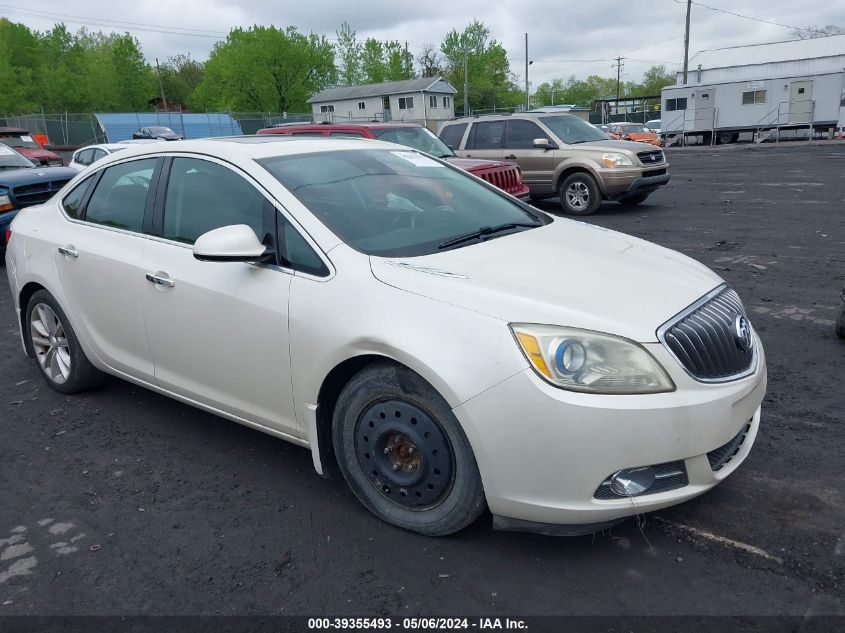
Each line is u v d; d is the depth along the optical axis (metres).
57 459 4.02
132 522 3.35
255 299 3.32
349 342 2.96
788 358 5.00
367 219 3.46
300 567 2.94
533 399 2.59
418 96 66.12
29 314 4.92
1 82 66.75
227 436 4.20
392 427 2.99
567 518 2.66
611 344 2.64
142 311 3.92
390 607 2.68
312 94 73.88
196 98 74.25
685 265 3.46
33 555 3.13
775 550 2.87
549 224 4.03
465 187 4.26
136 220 4.09
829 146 27.20
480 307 2.77
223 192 3.68
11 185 9.78
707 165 21.80
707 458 2.76
